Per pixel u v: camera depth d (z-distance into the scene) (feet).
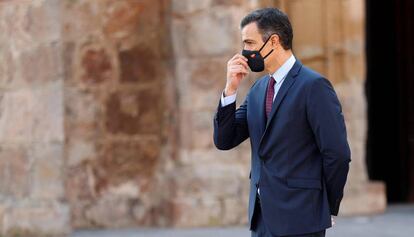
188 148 67.21
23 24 65.16
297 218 30.73
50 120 65.00
